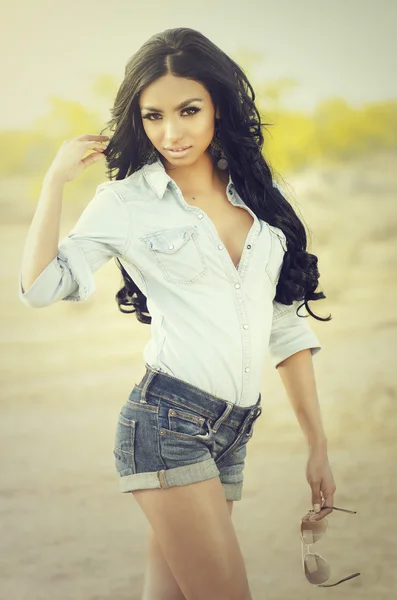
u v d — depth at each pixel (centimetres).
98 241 329
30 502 626
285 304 359
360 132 1295
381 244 1064
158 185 337
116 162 351
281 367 378
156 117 331
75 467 675
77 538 579
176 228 332
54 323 934
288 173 1262
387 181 1224
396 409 739
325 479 369
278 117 1288
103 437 717
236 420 335
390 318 905
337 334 870
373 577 518
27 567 547
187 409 326
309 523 364
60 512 613
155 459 324
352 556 540
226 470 350
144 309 382
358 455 673
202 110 331
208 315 330
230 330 331
